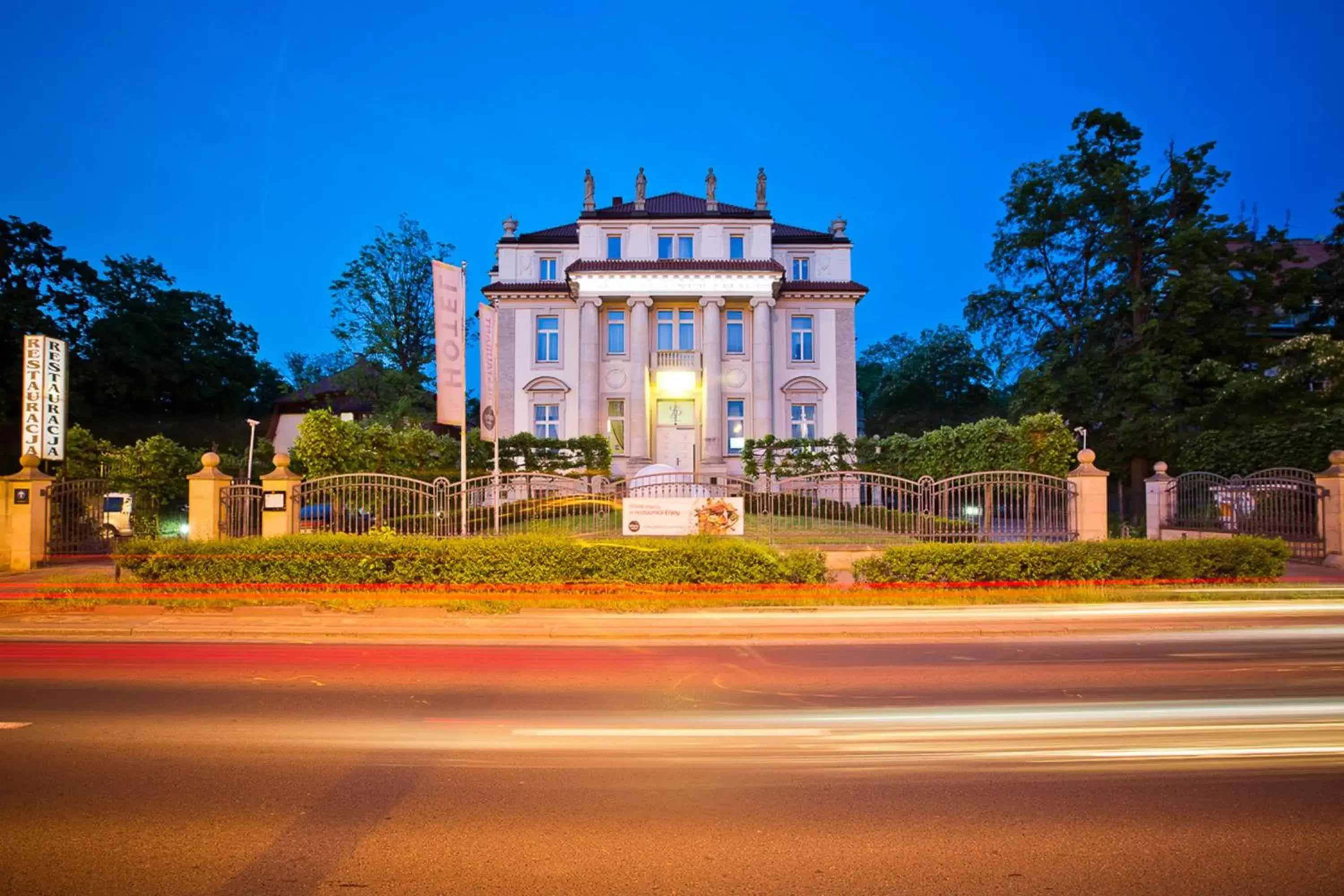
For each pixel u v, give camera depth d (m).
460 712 6.88
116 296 41.75
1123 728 6.35
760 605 12.30
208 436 45.12
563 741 6.08
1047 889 3.75
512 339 40.34
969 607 12.23
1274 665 8.81
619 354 39.53
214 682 8.07
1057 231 37.16
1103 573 13.42
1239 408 28.36
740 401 39.84
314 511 15.92
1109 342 36.03
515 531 17.28
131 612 12.12
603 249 40.09
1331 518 16.77
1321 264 31.59
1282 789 5.03
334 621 11.44
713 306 38.62
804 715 6.78
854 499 26.75
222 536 15.56
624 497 16.23
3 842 4.25
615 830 4.44
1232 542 13.73
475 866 3.99
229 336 47.69
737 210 40.91
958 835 4.37
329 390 51.56
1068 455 22.27
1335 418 22.23
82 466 21.75
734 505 15.27
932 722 6.57
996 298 41.06
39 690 7.71
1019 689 7.70
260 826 4.47
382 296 48.66
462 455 16.52
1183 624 11.30
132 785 5.11
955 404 58.59
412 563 12.82
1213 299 31.42
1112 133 34.78
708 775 5.32
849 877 3.88
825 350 40.56
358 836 4.34
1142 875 3.89
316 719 6.65
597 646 10.17
